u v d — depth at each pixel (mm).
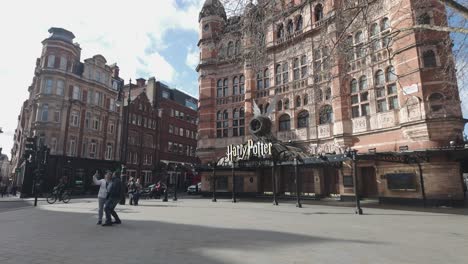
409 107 16984
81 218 11438
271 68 26453
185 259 5383
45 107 35219
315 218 11625
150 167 49031
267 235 7863
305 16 24203
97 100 41000
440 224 9969
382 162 18625
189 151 59938
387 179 18219
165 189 22453
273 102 21469
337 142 20828
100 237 7500
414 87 16828
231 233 8164
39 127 34375
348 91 21000
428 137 16125
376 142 19156
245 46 12305
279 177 25453
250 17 10445
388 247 6438
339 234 8047
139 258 5445
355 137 20391
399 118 17906
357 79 20672
